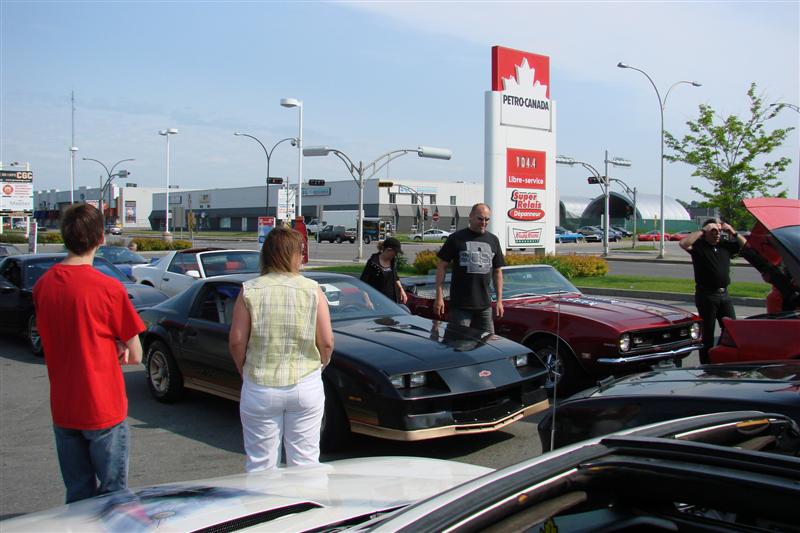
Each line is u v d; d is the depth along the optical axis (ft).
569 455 6.43
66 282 11.70
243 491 9.57
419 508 5.37
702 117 89.35
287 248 13.25
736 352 19.20
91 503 9.38
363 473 10.64
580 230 268.21
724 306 25.46
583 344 24.11
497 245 23.80
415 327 21.16
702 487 6.17
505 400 19.15
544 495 5.93
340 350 18.76
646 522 6.68
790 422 9.35
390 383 17.46
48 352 11.85
